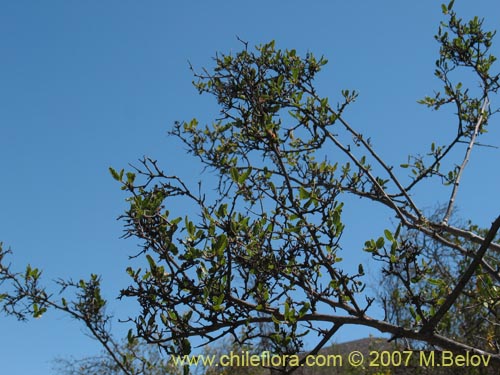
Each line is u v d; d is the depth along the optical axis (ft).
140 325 12.75
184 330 12.76
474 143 21.98
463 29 23.82
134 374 19.97
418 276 13.69
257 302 13.14
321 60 19.44
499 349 15.30
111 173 13.65
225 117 16.67
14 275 18.37
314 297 13.44
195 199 13.98
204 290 12.48
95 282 19.01
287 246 13.42
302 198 13.47
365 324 13.30
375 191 19.84
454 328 23.11
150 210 12.80
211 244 12.89
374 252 13.66
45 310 18.49
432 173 21.81
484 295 15.47
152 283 12.69
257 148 16.28
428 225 18.97
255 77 16.93
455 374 24.68
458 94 23.45
